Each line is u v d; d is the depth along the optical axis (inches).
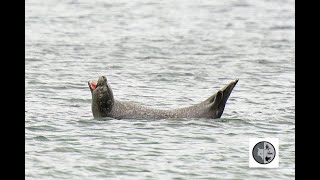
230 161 2397.9
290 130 2751.0
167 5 6879.9
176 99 3312.0
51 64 4069.9
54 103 3144.7
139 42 4968.0
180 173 2278.5
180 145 2541.8
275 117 2938.0
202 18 6200.8
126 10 6505.9
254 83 3683.6
